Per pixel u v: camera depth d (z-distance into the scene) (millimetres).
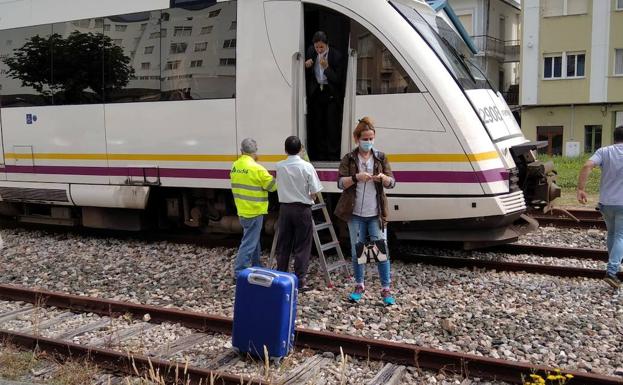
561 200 13156
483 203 7066
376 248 6109
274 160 7848
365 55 7418
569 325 5539
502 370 4453
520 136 8234
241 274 4926
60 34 9438
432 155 7145
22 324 5941
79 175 9375
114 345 5277
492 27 38281
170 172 8594
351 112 7520
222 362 4895
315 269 7625
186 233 10000
